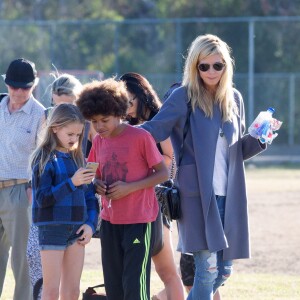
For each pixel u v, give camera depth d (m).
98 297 20.00
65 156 18.25
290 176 71.06
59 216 17.86
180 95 18.69
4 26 79.50
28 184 21.84
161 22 79.50
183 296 19.94
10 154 21.75
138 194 18.17
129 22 78.25
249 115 79.25
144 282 18.02
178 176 18.72
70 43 80.75
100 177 18.59
